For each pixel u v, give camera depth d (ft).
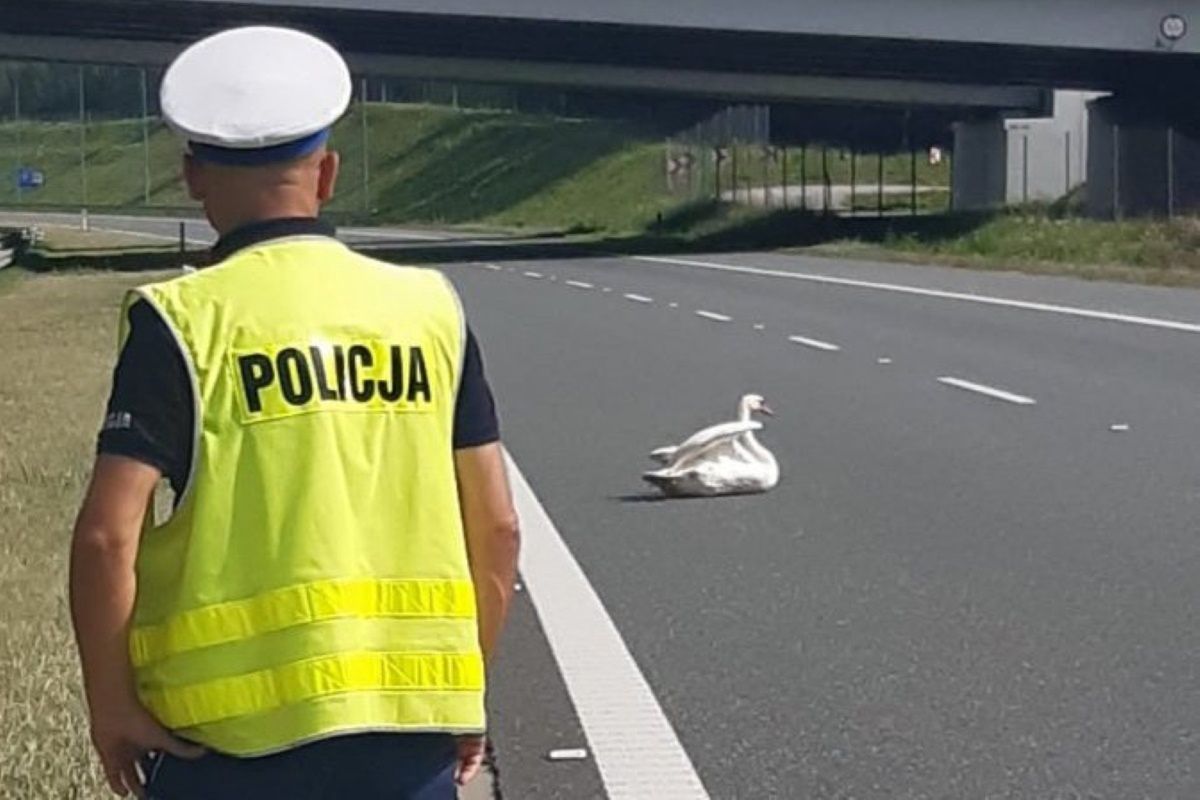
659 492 58.59
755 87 317.42
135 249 297.12
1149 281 161.89
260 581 15.02
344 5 225.15
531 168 507.71
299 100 15.58
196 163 15.75
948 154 483.92
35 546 48.29
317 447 15.12
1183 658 37.37
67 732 30.50
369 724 15.11
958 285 164.96
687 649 38.93
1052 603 42.37
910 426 73.36
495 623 16.03
